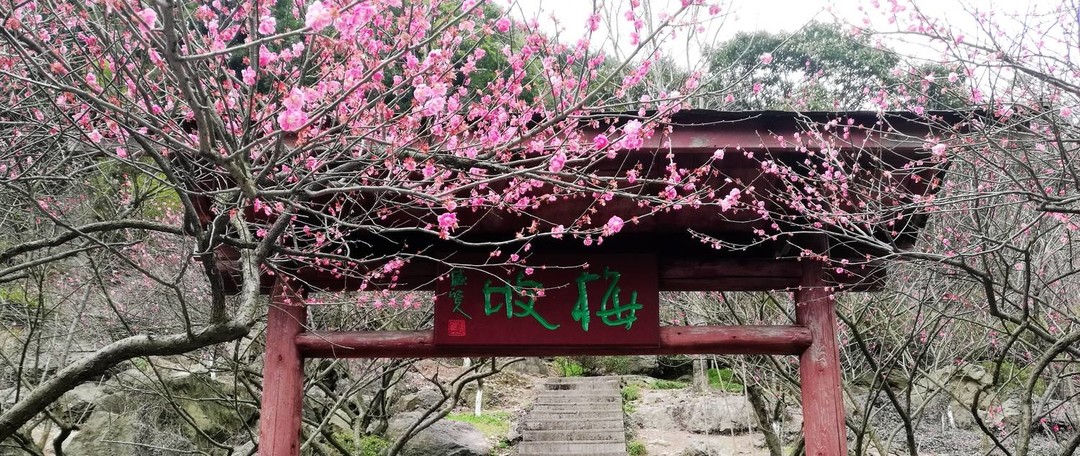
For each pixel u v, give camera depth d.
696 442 11.62
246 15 2.78
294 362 4.25
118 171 7.05
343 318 7.07
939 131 3.79
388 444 9.31
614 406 13.59
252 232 4.05
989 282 3.88
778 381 7.51
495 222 4.10
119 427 7.83
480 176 3.36
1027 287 3.82
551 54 3.23
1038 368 4.06
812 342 4.19
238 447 8.48
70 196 6.72
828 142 3.53
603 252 4.27
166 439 7.95
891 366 5.41
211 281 3.32
